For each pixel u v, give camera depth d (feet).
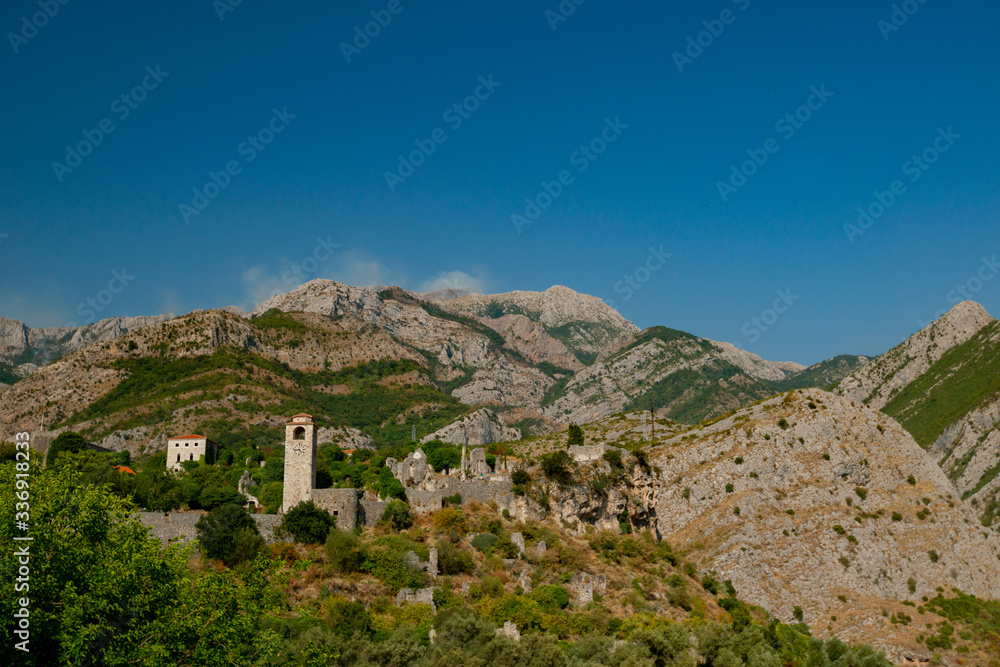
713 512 564.30
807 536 533.14
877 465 593.42
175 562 186.70
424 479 469.57
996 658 449.48
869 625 474.49
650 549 453.58
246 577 197.47
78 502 179.93
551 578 370.12
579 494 448.65
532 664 271.28
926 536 543.39
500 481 431.84
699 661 319.88
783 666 316.81
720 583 481.46
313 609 296.92
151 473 485.15
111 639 169.37
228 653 176.45
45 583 163.53
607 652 296.71
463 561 352.69
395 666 257.34
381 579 329.93
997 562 533.96
